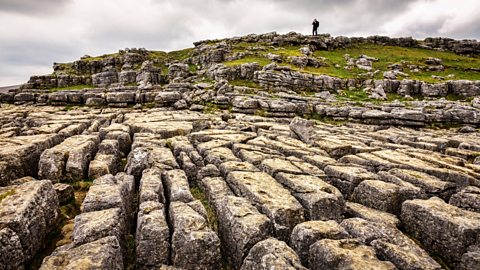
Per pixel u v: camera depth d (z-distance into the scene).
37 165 13.73
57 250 6.63
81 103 40.38
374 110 34.00
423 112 33.19
